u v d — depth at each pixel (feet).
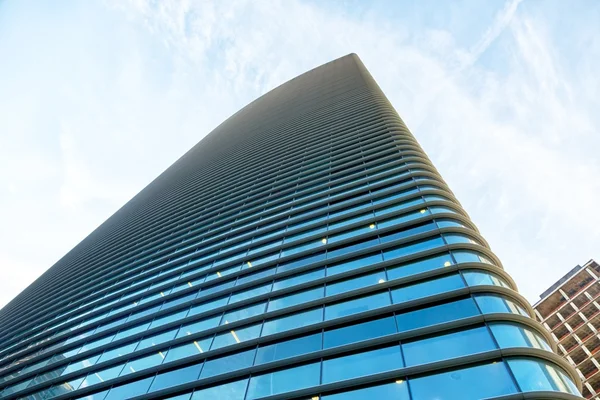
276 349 49.75
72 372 68.85
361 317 48.52
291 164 133.08
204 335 60.13
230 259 82.74
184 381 52.06
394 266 55.93
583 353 234.99
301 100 250.37
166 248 112.98
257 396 43.47
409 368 38.52
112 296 95.50
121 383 59.11
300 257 69.56
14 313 137.69
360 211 76.23
